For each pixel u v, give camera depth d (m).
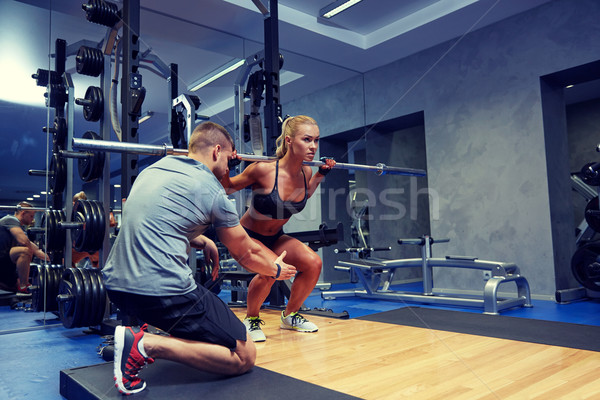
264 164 1.72
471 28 3.92
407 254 5.49
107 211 2.57
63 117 3.03
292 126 1.69
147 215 1.14
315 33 3.93
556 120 3.68
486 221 3.84
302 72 4.84
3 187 3.94
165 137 6.01
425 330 1.89
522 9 3.60
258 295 1.77
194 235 1.23
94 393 1.14
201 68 4.66
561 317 2.64
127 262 1.13
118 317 2.25
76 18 3.52
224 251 3.30
